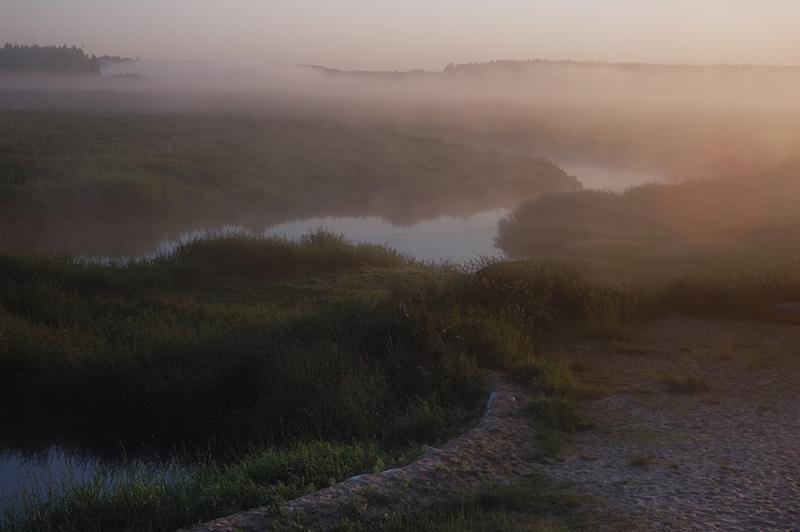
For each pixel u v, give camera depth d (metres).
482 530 3.85
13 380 9.02
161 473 6.29
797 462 4.80
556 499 4.30
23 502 5.11
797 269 10.11
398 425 6.33
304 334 8.68
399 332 8.05
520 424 5.70
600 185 36.91
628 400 6.37
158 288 12.85
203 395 8.13
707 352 7.83
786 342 8.12
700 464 4.85
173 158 30.22
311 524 3.89
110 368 8.62
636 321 9.24
